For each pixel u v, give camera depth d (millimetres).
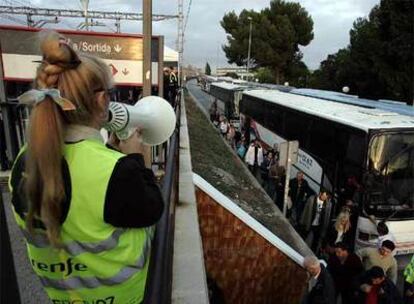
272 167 14008
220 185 11508
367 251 7148
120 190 1239
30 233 1300
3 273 954
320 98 18031
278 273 6680
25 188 1229
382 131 8680
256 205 11398
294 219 11516
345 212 9031
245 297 6688
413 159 8781
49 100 1209
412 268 6547
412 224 8812
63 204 1221
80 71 1280
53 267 1340
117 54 7727
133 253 1355
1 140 7457
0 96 7547
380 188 8734
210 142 18562
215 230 6672
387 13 32656
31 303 3766
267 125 17422
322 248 9734
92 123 1344
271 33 64500
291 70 67188
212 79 63000
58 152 1192
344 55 44562
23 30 7395
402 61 31750
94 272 1324
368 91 37000
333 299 5500
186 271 4074
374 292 5754
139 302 1449
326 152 10703
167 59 17672
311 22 66812
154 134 1765
